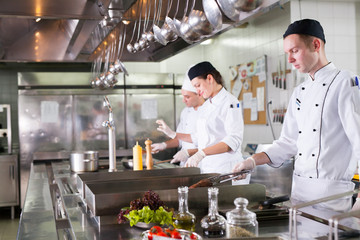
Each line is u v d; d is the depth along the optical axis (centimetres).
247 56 612
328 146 210
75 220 181
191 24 199
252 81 595
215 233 145
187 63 765
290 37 211
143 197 166
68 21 381
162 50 444
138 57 480
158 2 276
